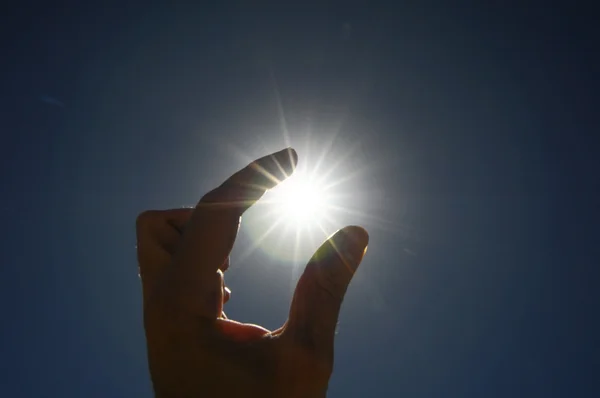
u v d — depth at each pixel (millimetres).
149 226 442
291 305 420
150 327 410
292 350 401
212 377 396
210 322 406
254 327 417
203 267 406
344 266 417
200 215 411
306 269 421
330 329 411
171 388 400
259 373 396
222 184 416
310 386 398
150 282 433
